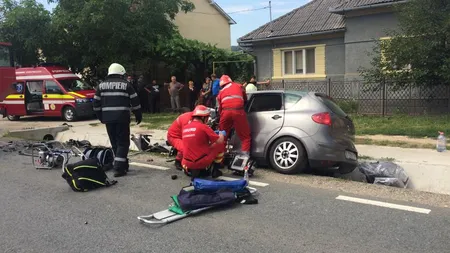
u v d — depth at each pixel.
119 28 16.78
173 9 18.19
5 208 5.31
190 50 20.88
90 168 6.08
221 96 7.06
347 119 7.07
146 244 4.09
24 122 17.11
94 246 4.07
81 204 5.41
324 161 6.57
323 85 16.94
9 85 13.41
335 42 16.58
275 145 6.92
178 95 18.44
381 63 13.51
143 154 8.81
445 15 11.90
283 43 18.03
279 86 18.25
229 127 7.15
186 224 4.60
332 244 4.00
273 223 4.59
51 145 8.67
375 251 3.84
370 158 7.87
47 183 6.54
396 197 5.52
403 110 14.29
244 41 18.78
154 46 18.56
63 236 4.34
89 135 11.92
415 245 3.96
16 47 18.62
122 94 6.82
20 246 4.11
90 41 17.44
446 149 8.51
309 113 6.72
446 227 4.41
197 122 6.30
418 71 12.43
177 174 6.98
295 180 6.45
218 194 5.09
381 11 14.77
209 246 4.00
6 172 7.40
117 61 17.31
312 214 4.87
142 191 5.97
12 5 19.64
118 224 4.65
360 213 4.89
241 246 3.99
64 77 16.97
